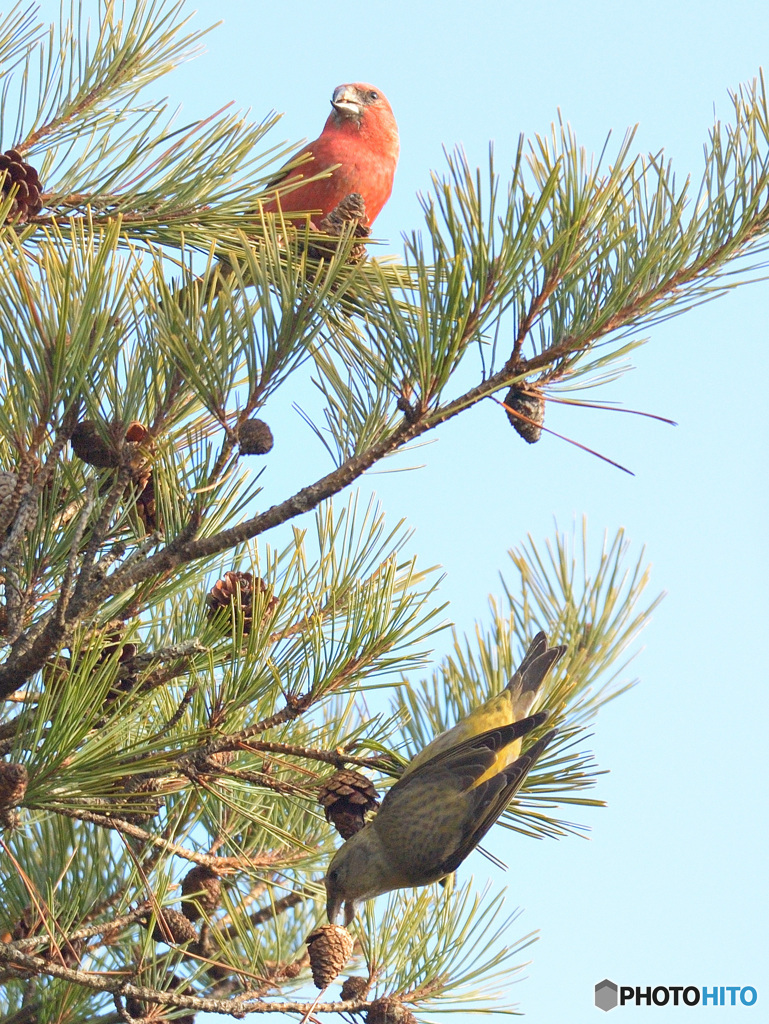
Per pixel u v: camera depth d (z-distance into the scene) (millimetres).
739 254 4289
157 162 5820
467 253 4020
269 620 5117
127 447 4516
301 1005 5367
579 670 6207
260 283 4227
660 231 4250
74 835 6477
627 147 4242
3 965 5250
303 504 4438
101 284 4238
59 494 5422
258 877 5852
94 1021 6137
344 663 5055
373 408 4824
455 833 5586
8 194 5359
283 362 4273
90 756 4316
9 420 4422
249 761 5609
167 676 5160
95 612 4691
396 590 5516
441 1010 5871
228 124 5895
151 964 5555
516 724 5762
